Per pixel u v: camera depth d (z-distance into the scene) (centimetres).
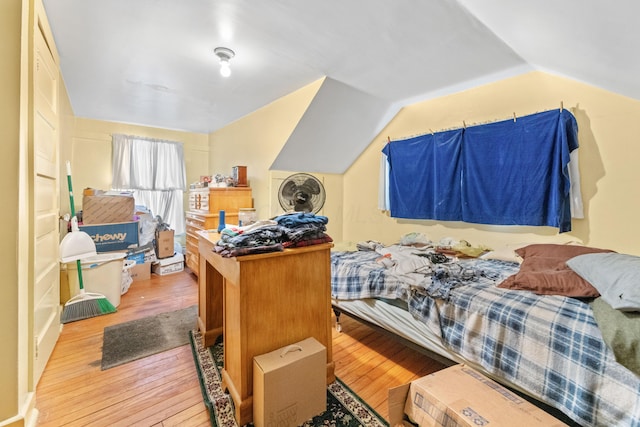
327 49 211
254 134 375
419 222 326
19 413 128
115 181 436
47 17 178
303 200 332
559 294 146
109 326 245
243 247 143
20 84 128
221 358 198
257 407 136
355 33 188
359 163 389
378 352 208
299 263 161
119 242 342
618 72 160
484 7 146
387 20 172
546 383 119
